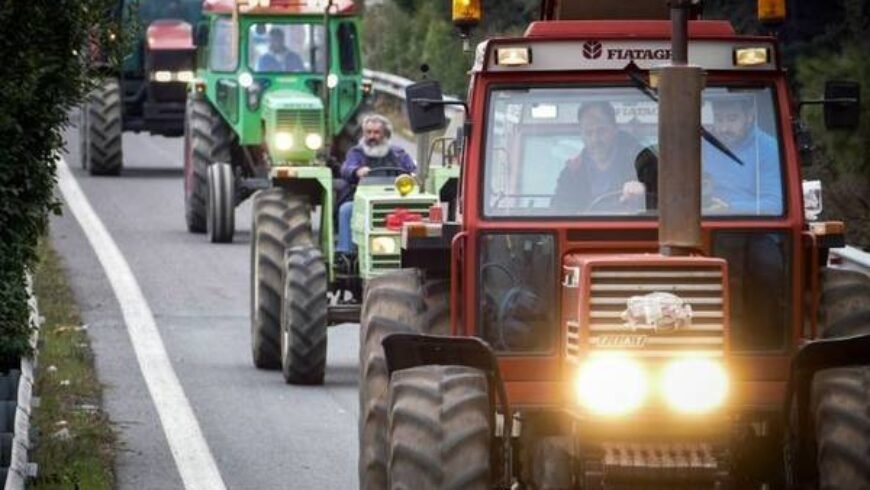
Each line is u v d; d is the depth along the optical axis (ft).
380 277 93.71
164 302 170.71
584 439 83.20
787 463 85.46
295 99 192.85
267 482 110.52
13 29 116.47
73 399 129.90
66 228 214.69
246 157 213.66
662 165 83.46
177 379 139.33
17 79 115.85
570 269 85.97
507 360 87.76
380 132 147.64
